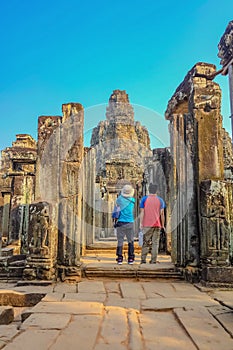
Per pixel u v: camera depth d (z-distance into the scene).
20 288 5.26
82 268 6.24
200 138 6.36
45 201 6.00
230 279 5.43
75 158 6.49
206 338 3.03
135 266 6.41
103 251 9.68
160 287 5.39
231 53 4.60
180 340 3.01
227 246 5.62
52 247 5.89
